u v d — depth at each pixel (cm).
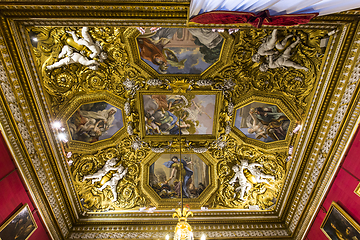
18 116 720
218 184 1049
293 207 1007
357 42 662
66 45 717
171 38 727
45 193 855
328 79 758
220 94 864
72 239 960
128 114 889
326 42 706
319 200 881
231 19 467
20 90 710
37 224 815
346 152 768
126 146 974
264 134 948
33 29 651
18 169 736
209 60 797
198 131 965
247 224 1046
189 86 842
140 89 847
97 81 814
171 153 1007
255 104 888
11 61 661
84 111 861
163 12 562
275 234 1017
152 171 1038
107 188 1011
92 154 952
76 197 988
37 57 707
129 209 1045
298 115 873
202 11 468
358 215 712
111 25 598
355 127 728
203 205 1057
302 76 798
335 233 798
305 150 903
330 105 796
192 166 1041
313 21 605
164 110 913
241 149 993
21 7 556
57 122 822
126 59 783
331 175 827
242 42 742
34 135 784
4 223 664
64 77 773
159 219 1032
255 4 435
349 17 602
